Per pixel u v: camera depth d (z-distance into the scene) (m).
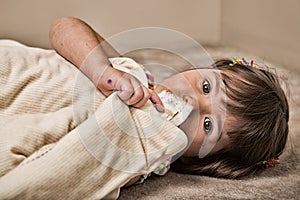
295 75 1.48
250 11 1.74
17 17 1.62
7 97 0.86
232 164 1.04
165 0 1.80
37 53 0.98
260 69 1.11
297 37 1.50
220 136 1.01
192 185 0.98
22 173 0.77
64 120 0.84
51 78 0.91
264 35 1.67
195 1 1.84
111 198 0.85
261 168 1.07
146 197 0.90
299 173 1.04
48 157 0.78
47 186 0.78
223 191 0.94
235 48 1.83
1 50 0.93
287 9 1.55
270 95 1.03
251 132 1.01
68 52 1.01
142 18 1.78
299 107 1.30
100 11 1.72
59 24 1.08
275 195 0.92
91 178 0.81
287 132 1.07
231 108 0.99
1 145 0.79
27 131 0.80
